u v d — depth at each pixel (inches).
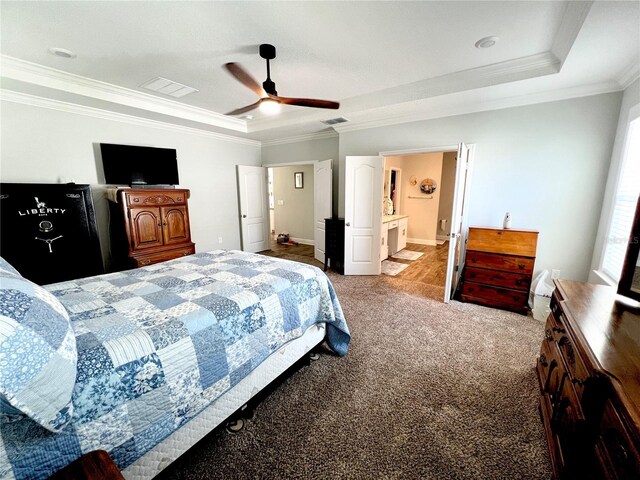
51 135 130.0
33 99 121.3
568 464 41.8
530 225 125.1
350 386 75.9
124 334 47.6
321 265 200.1
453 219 122.3
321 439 59.5
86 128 140.4
